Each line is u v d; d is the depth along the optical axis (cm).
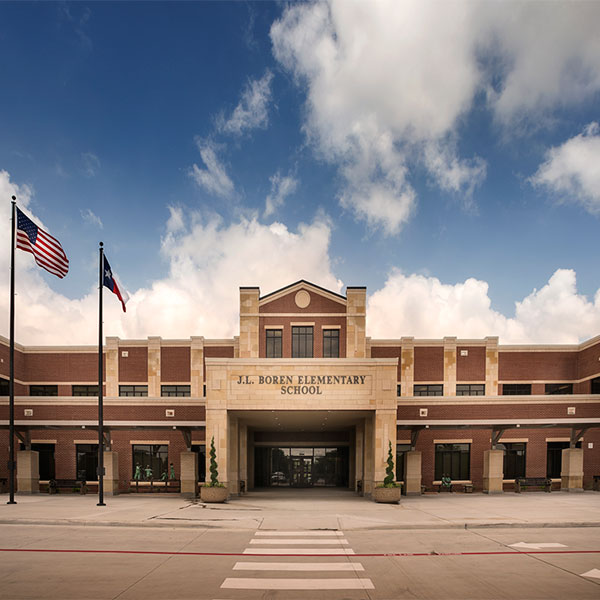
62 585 955
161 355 3738
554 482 3269
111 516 1756
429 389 3688
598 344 3481
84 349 3762
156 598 882
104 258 2306
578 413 3067
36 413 3053
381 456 2466
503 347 3747
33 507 2048
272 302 3234
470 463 3319
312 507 2156
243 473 3164
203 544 1338
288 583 975
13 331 2238
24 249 2345
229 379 2516
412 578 1013
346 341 3177
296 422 3150
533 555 1225
